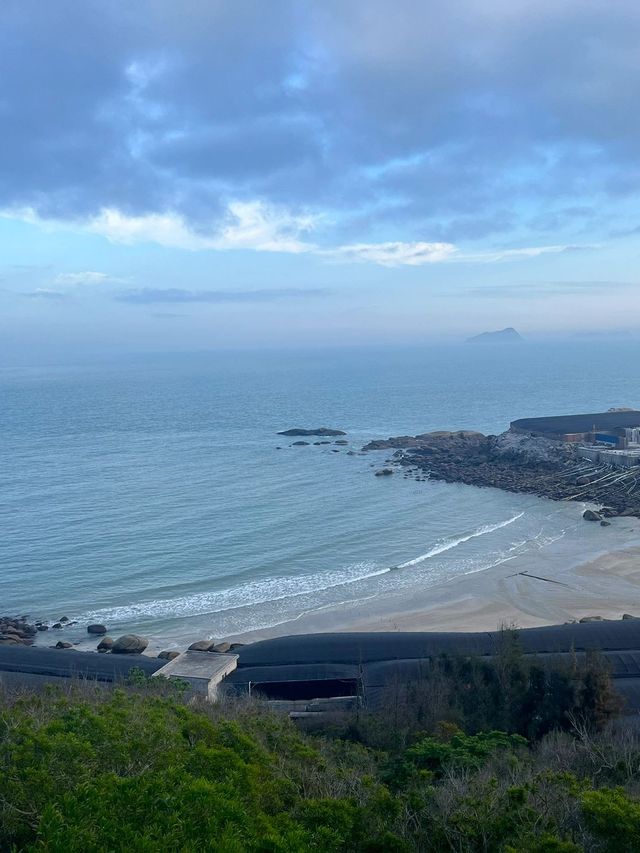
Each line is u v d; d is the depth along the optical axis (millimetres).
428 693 36031
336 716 36938
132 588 69625
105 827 14797
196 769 18406
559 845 15656
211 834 15062
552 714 34219
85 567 75062
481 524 91000
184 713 24703
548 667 37750
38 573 73438
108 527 88750
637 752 25797
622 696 39031
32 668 46875
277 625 61000
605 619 59406
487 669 37969
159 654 54375
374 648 49156
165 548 80938
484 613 62656
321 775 21047
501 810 17797
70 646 57094
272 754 21766
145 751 18641
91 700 31250
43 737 18438
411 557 78438
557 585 69000
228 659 47781
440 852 17031
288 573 73688
